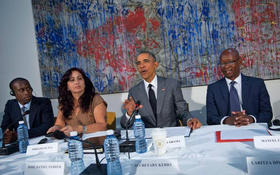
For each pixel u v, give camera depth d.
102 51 3.07
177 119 2.23
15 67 3.40
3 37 3.40
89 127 1.82
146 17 2.92
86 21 3.09
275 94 2.68
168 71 2.89
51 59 3.22
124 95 3.08
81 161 1.06
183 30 2.82
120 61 3.03
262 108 1.99
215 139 1.26
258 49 2.63
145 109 2.11
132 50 2.98
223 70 2.09
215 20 2.72
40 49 3.24
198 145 1.19
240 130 1.38
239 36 2.67
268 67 2.62
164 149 1.12
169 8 2.84
